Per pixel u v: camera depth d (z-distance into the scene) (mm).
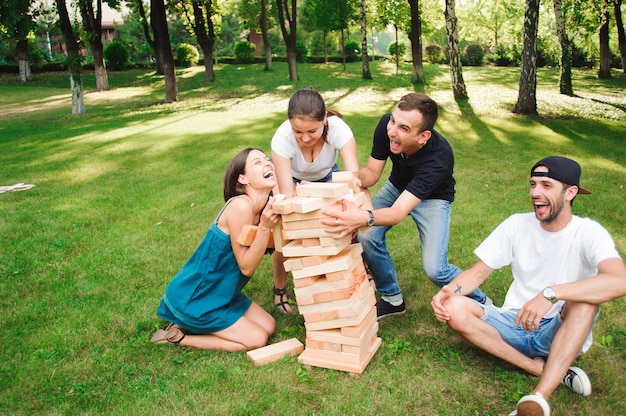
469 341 3041
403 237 5363
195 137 11492
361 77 24891
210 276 3402
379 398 2900
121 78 28609
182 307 3426
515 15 32469
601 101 15969
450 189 3668
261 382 3047
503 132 11273
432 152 3432
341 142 3680
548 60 32062
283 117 14086
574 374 2834
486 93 18188
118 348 3479
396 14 24547
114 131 12750
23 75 28656
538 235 2945
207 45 25469
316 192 3062
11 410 2881
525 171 7973
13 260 4992
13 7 14766
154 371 3221
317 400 2906
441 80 23188
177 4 28359
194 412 2809
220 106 17203
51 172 8758
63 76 30062
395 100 17234
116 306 4062
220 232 3363
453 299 2979
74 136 12289
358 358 3127
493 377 3047
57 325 3787
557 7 17344
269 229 3225
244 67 32062
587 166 8242
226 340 3461
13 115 17484
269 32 48219
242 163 3287
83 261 4949
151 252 5145
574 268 2850
